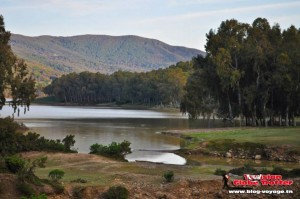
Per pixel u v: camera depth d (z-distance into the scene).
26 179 21.80
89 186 22.38
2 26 52.25
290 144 44.78
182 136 62.50
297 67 71.50
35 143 41.34
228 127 75.75
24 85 54.69
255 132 59.16
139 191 21.94
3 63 50.41
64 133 66.56
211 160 41.66
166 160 41.16
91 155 38.19
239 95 77.94
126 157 42.94
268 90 74.19
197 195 21.27
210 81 82.00
